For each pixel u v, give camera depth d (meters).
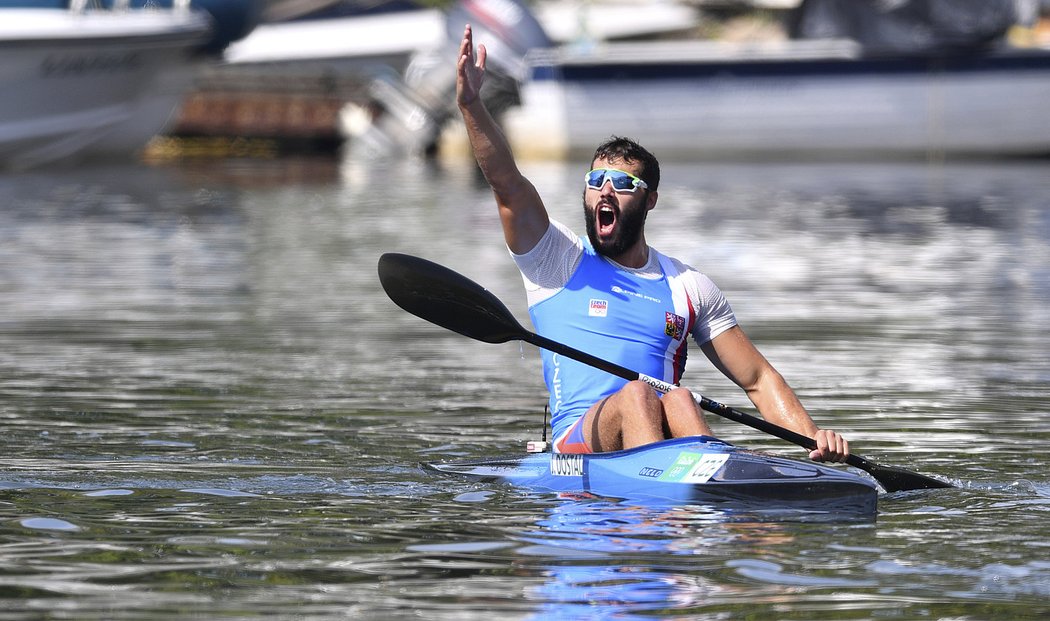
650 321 21.22
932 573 15.20
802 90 110.88
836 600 14.22
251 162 119.69
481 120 20.67
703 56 111.19
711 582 14.83
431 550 16.12
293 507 18.38
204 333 36.50
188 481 20.00
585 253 21.56
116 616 13.62
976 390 28.81
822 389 28.94
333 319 39.34
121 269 50.16
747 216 72.19
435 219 70.19
